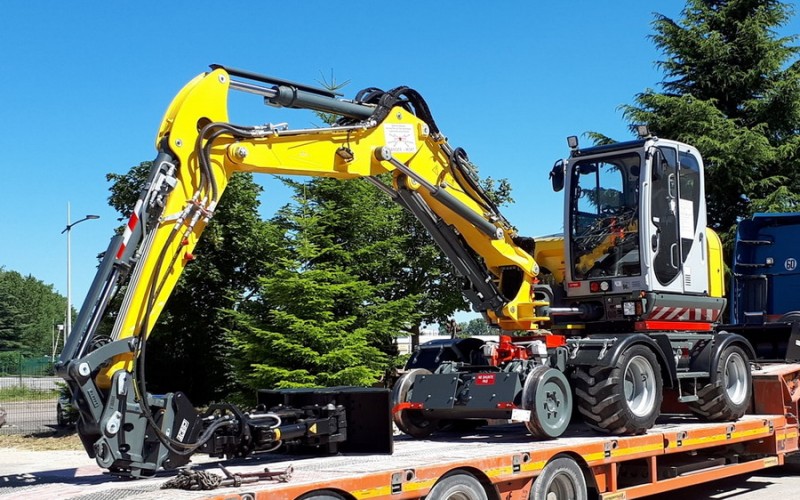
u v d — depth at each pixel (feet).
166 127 19.74
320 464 19.93
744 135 66.23
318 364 48.11
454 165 26.30
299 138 21.85
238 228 59.16
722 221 71.15
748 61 72.08
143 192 18.97
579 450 23.41
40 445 54.90
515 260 27.76
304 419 21.49
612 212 29.48
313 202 54.08
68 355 17.61
